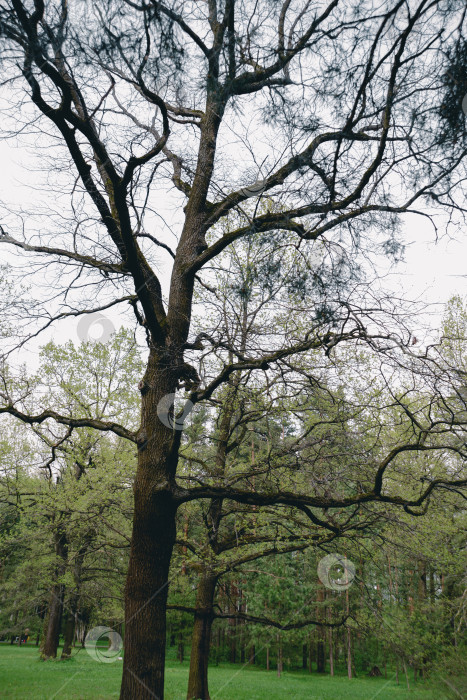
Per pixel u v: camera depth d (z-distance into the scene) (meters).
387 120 4.88
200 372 5.86
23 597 16.42
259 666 30.09
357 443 7.14
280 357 5.74
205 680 10.16
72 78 4.78
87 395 16.14
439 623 9.35
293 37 4.59
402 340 5.52
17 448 15.50
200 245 6.93
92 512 10.72
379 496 6.07
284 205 6.02
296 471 7.52
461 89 4.19
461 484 5.83
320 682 19.70
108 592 14.83
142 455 6.14
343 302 5.39
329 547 8.44
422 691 8.82
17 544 15.45
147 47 4.13
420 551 7.82
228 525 11.50
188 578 11.96
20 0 3.74
